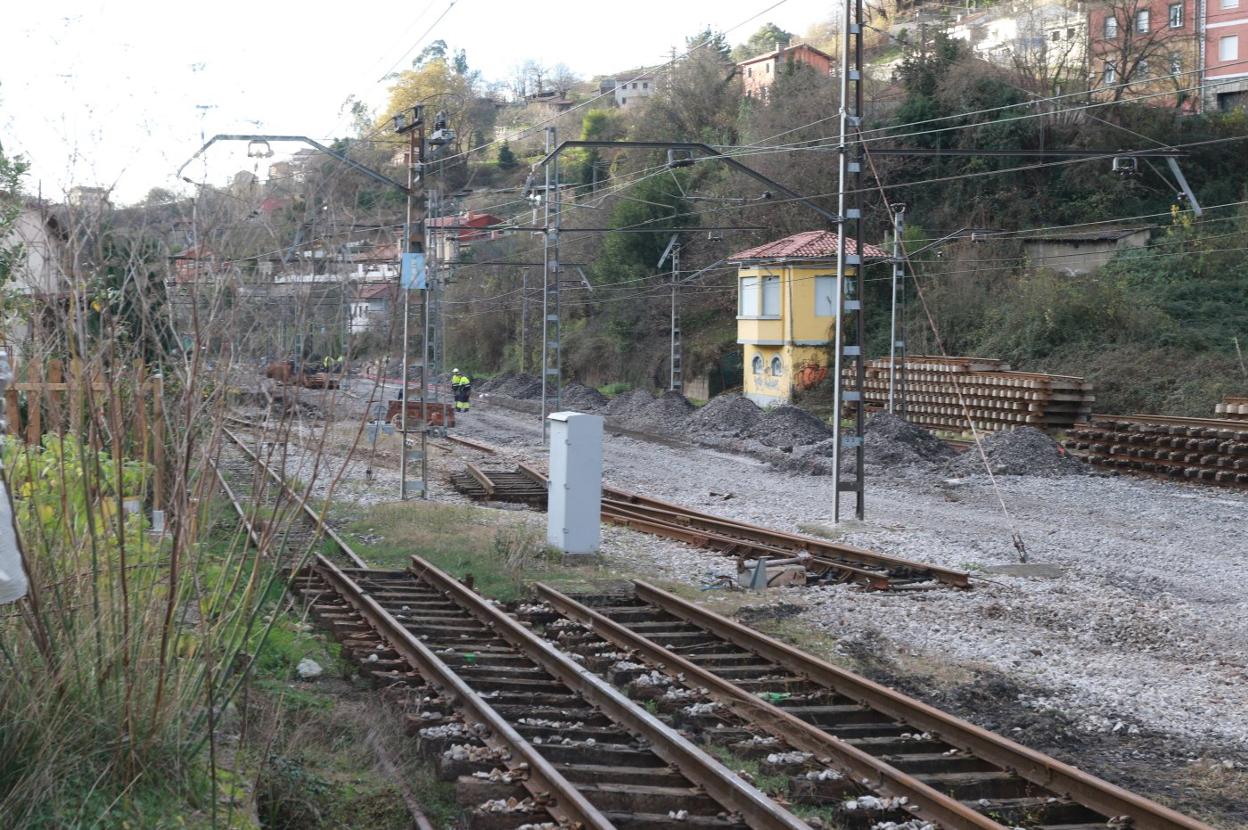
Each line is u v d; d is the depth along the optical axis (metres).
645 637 11.48
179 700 5.79
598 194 67.88
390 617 10.95
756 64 86.06
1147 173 52.31
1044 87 54.56
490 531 18.03
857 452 21.17
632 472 30.05
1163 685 10.40
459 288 74.81
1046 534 19.94
